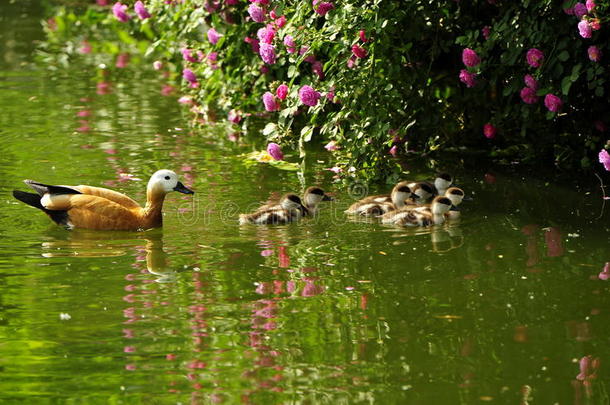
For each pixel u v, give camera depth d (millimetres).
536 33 13672
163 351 8836
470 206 13445
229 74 18312
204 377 8352
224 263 11188
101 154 15750
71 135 16938
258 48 17531
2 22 29109
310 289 10375
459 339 9164
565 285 10461
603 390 8172
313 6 13781
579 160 15406
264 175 14828
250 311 9766
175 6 19609
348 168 14781
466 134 16922
